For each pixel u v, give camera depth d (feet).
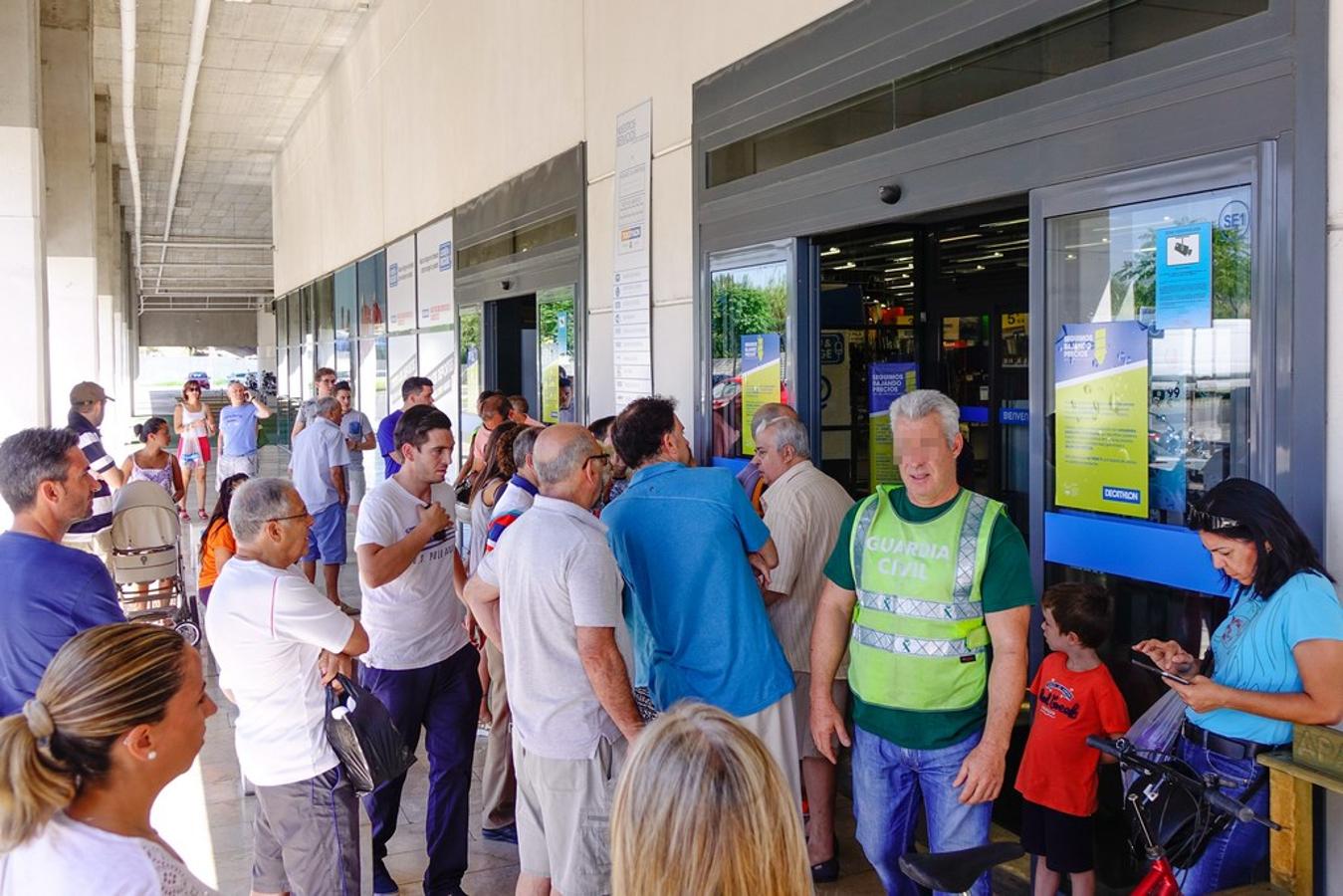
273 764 9.89
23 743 5.34
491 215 32.45
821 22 16.16
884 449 19.70
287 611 9.77
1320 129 9.13
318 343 68.18
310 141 69.87
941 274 19.54
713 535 10.45
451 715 13.04
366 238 51.57
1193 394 10.41
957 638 9.80
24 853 5.34
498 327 33.83
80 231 48.62
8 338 27.25
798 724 13.14
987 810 9.87
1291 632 8.34
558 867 10.00
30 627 9.64
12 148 27.22
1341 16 8.96
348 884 10.18
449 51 36.81
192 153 90.33
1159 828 8.21
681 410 21.01
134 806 5.66
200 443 46.03
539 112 28.19
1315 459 9.20
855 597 10.68
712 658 10.39
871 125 15.20
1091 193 11.48
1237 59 9.84
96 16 51.98
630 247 22.81
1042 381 12.26
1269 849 8.82
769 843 4.44
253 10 50.11
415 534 12.44
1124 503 11.21
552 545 9.90
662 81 21.34
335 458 29.58
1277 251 9.50
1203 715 9.08
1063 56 11.87
